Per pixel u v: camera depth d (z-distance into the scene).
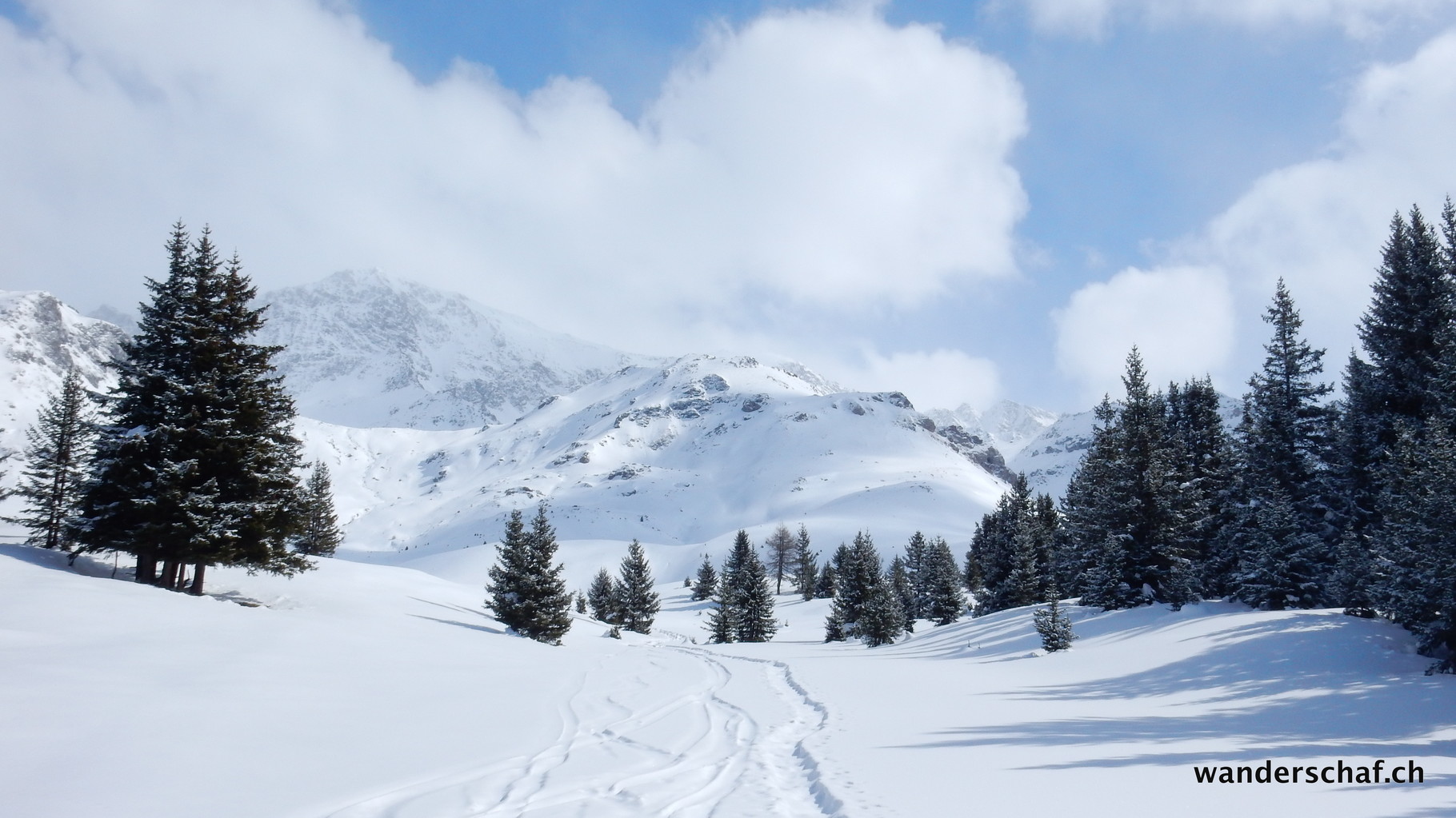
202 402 31.36
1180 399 50.88
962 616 77.88
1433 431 22.56
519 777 10.39
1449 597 20.47
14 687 12.96
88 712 11.95
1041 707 18.39
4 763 9.33
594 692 20.14
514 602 47.00
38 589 22.67
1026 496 75.69
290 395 34.41
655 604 86.62
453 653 27.19
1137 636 31.64
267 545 32.31
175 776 9.38
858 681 24.38
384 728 13.20
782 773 10.94
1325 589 32.03
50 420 42.75
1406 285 34.75
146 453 30.50
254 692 14.96
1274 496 34.34
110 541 29.44
